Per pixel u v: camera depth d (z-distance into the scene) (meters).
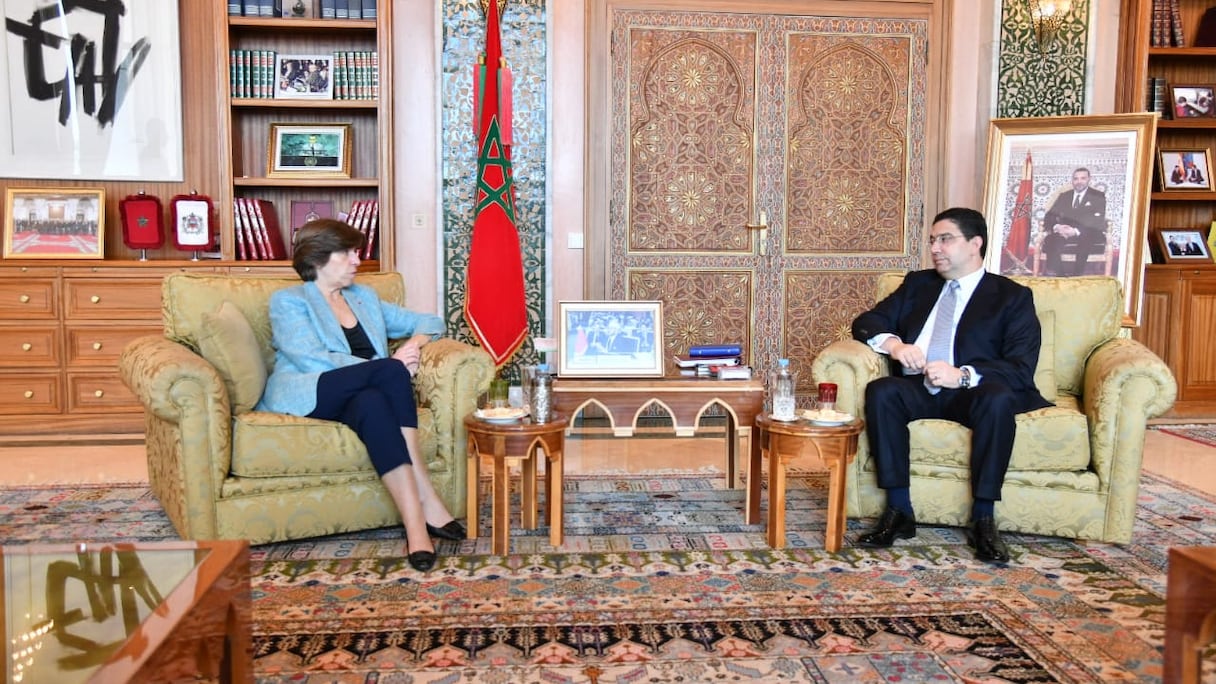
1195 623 1.56
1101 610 2.41
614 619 2.34
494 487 2.80
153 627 1.30
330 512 2.89
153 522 3.16
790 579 2.63
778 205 5.30
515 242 4.69
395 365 2.89
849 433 2.84
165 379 2.64
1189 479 3.87
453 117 4.98
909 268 5.41
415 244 5.07
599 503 3.43
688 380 3.12
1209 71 5.52
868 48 5.28
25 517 3.21
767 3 5.20
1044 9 5.11
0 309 4.53
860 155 5.33
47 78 4.75
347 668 2.05
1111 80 5.26
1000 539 2.83
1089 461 2.96
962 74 5.31
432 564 2.71
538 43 4.98
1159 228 5.58
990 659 2.12
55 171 4.78
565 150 5.11
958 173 5.36
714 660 2.11
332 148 4.90
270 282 3.26
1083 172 4.89
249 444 2.77
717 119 5.23
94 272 4.57
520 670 2.05
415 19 4.97
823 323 5.39
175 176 4.90
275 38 4.95
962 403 3.01
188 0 4.88
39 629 1.46
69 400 4.61
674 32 5.16
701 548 2.91
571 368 3.16
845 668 2.07
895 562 2.78
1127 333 4.88
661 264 5.27
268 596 2.47
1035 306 3.32
